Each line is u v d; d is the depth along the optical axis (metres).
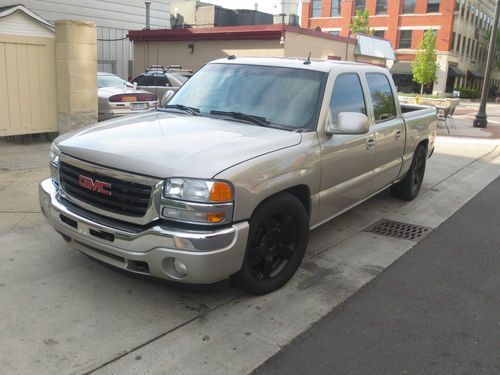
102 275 4.24
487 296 4.35
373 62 23.66
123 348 3.29
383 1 47.44
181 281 3.47
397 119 6.22
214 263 3.41
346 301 4.11
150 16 20.03
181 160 3.49
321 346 3.45
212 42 18.84
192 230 3.38
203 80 5.22
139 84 15.45
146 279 3.65
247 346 3.39
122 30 19.27
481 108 18.12
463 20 47.78
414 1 45.97
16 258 4.46
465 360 3.36
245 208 3.55
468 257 5.24
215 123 4.39
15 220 5.32
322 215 4.72
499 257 5.28
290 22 24.03
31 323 3.50
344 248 5.29
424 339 3.60
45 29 8.81
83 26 9.01
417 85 46.88
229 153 3.66
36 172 7.17
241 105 4.71
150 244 3.40
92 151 3.73
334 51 20.66
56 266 4.36
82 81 9.19
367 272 4.71
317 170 4.36
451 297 4.29
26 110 8.81
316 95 4.62
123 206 3.56
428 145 7.45
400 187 7.21
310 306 3.98
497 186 8.64
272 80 4.87
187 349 3.32
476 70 55.53
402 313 3.96
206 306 3.87
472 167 10.27
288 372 3.15
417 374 3.19
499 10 17.41
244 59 5.33
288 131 4.31
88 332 3.44
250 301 3.99
